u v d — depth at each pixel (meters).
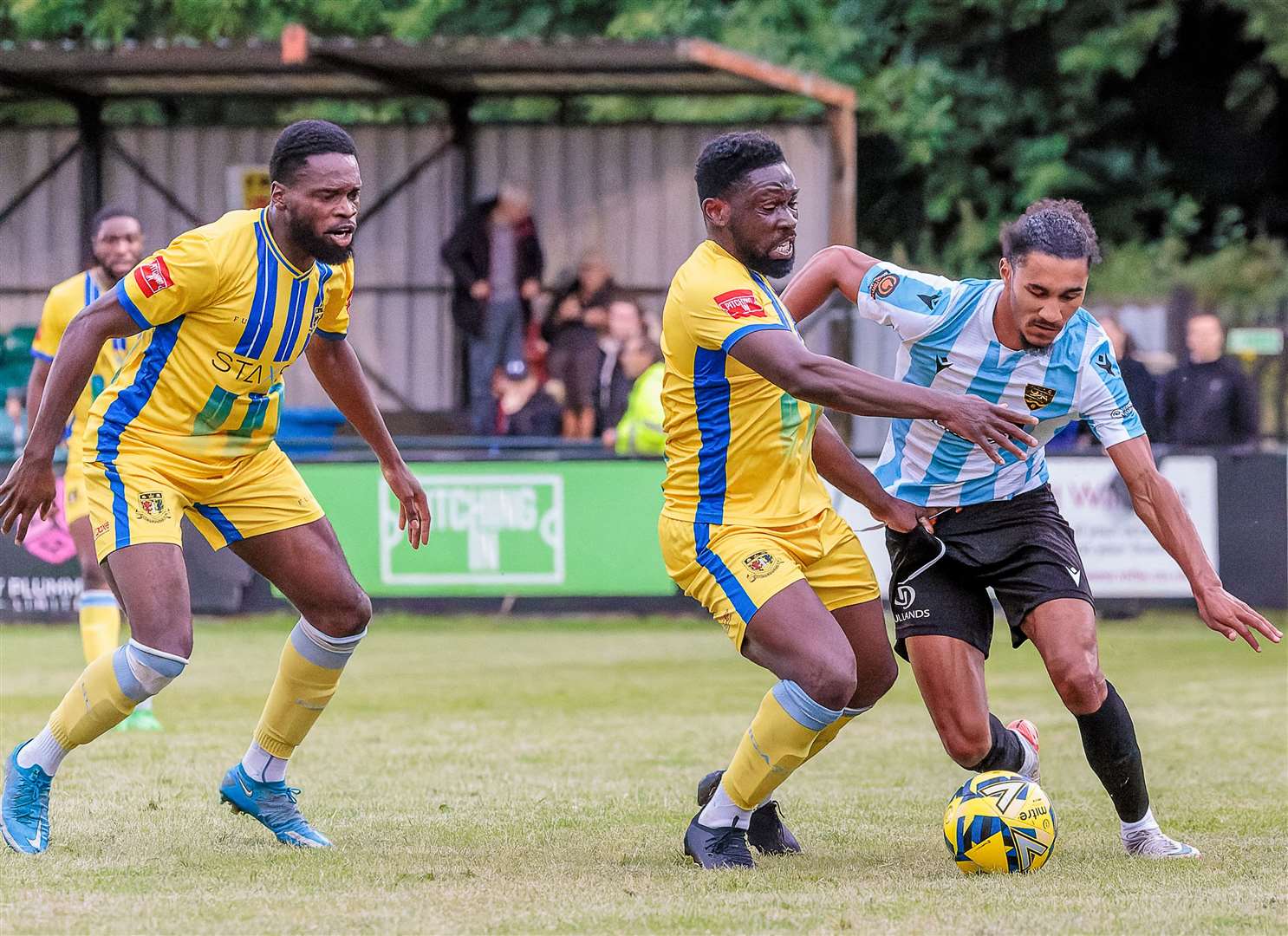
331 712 22.50
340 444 34.44
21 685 25.06
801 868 12.28
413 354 43.72
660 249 43.62
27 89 40.94
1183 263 58.66
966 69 50.53
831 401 11.34
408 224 43.59
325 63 37.19
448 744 19.42
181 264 11.99
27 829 12.61
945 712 12.86
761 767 12.02
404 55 36.72
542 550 32.47
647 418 32.38
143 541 12.28
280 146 12.12
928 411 11.14
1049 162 49.69
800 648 11.74
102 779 16.38
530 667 27.81
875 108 48.97
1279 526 31.91
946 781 16.91
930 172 50.69
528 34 50.00
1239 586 31.98
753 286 11.90
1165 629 33.47
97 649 20.22
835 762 18.28
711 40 49.00
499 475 32.44
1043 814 12.16
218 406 12.41
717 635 32.81
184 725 20.94
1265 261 63.44
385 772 17.19
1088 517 31.80
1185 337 41.31
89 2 48.97
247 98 42.38
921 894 11.25
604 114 51.09
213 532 12.77
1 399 40.31
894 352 34.47
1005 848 12.03
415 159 43.47
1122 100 50.75
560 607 32.50
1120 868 12.24
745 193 11.84
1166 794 16.00
